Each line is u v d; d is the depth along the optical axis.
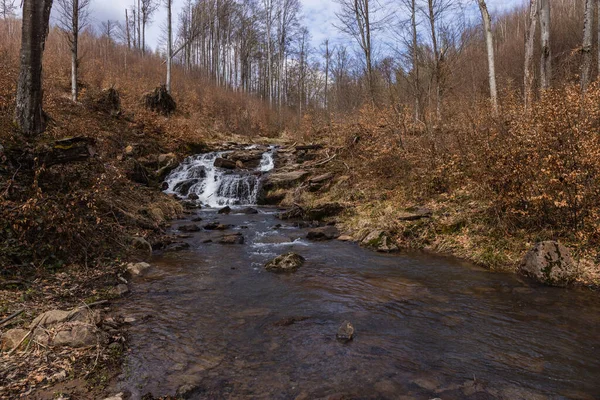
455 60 17.58
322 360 3.75
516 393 3.18
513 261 6.99
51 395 2.98
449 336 4.33
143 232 8.73
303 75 43.47
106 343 3.89
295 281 6.39
